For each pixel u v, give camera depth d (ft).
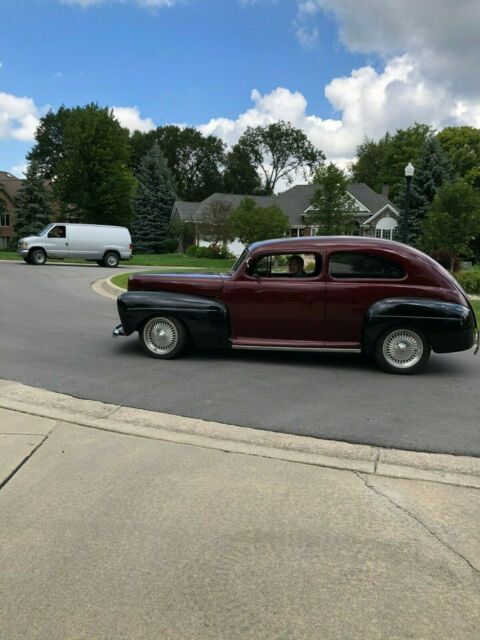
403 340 22.48
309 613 8.16
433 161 126.21
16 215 169.89
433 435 15.53
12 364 22.98
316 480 12.65
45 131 254.47
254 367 23.17
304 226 162.71
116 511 11.01
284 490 12.09
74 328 32.17
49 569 9.13
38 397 18.31
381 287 22.48
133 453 13.97
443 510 11.37
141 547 9.78
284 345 23.31
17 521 10.60
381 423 16.47
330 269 22.88
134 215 168.45
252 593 8.59
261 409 17.56
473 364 24.85
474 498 11.96
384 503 11.61
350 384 20.89
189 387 19.92
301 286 22.84
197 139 294.87
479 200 75.56
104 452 14.01
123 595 8.51
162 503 11.35
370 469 13.33
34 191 166.20
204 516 10.87
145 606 8.27
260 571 9.15
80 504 11.27
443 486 12.52
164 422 16.17
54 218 169.48
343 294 22.66
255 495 11.81
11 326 32.50
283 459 13.80
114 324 33.91
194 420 16.37
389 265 22.58
